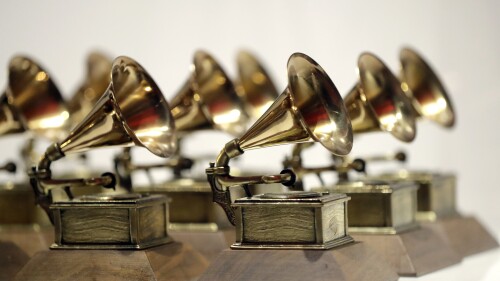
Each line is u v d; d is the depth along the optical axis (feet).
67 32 6.85
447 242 4.83
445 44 6.55
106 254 4.00
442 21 6.55
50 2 6.84
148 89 4.20
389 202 4.36
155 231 4.13
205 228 4.67
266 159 6.72
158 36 6.84
